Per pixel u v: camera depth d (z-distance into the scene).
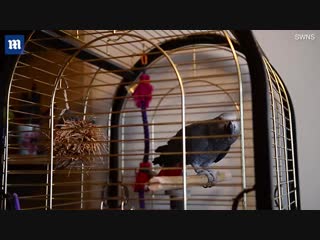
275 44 1.28
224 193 1.24
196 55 1.34
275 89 1.11
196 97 1.32
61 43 0.94
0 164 0.75
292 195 1.14
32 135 1.11
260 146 0.58
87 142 0.90
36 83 1.23
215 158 1.01
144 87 1.20
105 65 1.21
